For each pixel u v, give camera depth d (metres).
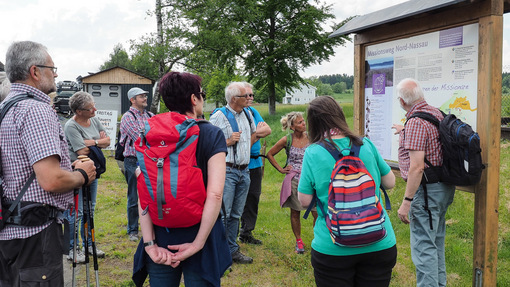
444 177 3.02
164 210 1.90
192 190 1.90
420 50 3.66
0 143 2.11
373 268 2.35
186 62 19.31
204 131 2.05
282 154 11.48
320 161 2.32
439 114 3.13
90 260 4.44
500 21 2.97
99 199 7.18
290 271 4.25
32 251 2.14
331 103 2.40
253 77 31.08
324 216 2.35
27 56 2.22
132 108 5.11
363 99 4.42
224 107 4.39
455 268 4.16
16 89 2.23
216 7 19.08
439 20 3.40
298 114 4.62
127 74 24.59
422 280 3.18
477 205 3.11
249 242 5.06
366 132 4.39
